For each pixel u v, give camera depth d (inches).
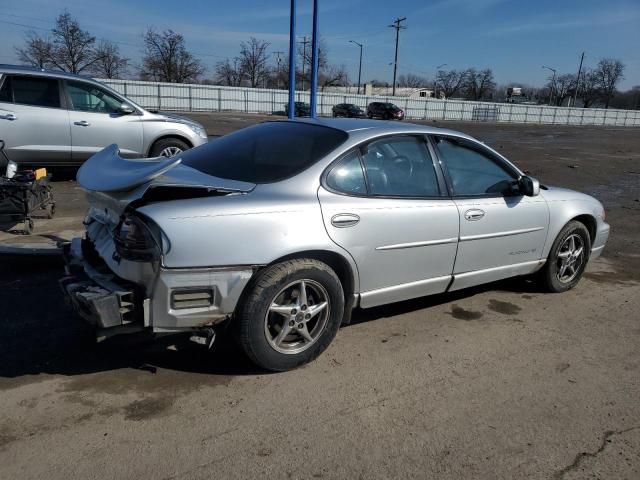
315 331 135.5
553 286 197.8
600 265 243.9
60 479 93.8
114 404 116.6
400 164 150.1
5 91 311.7
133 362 134.1
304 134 149.7
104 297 112.7
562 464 105.0
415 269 151.5
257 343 125.1
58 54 2439.7
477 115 2551.7
